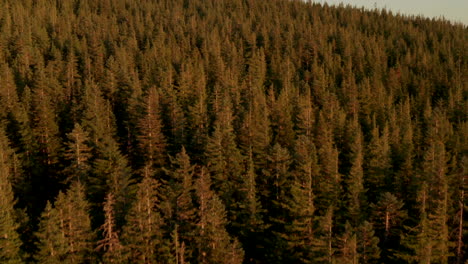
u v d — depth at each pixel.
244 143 64.19
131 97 76.69
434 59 143.00
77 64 104.25
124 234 39.84
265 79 117.44
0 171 49.09
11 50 110.88
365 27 186.88
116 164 53.22
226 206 52.31
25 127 65.31
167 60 113.88
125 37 131.62
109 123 72.94
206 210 42.88
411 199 53.38
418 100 108.50
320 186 52.44
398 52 152.25
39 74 83.38
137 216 40.53
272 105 81.44
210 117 74.75
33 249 43.75
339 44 152.25
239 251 40.62
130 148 69.81
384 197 47.97
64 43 120.94
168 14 173.62
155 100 66.88
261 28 157.75
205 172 55.19
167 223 46.00
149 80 91.88
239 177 54.88
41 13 143.62
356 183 51.47
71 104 84.75
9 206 45.00
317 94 100.88
